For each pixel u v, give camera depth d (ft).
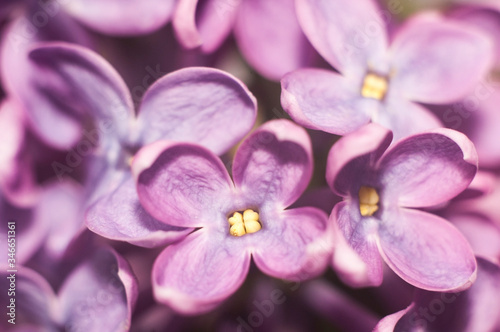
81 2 0.42
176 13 0.39
